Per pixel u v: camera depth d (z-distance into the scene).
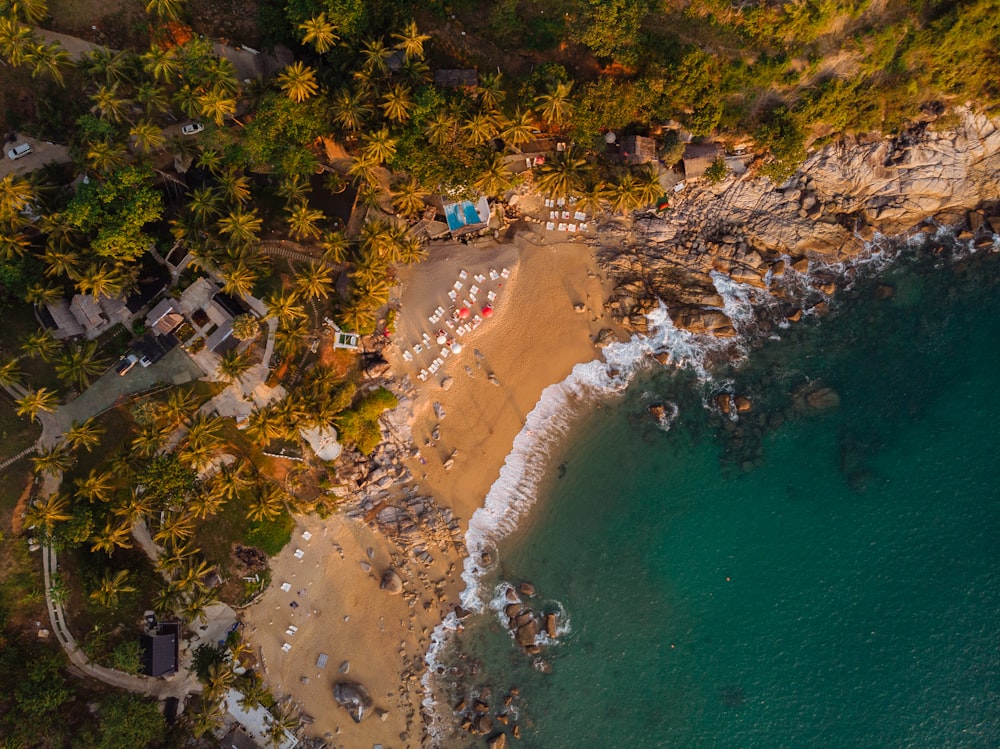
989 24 51.75
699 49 52.06
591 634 58.56
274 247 54.31
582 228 58.84
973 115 56.72
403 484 57.25
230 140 49.62
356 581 56.66
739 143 56.69
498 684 57.53
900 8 52.34
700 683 58.88
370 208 54.75
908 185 58.25
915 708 57.97
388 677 56.66
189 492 50.50
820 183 58.34
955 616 58.72
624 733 58.16
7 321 50.78
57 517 47.78
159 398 52.31
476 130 48.53
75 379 50.22
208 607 54.31
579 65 54.16
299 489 55.06
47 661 49.75
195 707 53.66
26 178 49.56
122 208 47.12
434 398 57.25
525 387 58.47
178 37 51.69
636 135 55.16
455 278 57.22
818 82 54.38
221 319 52.22
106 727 49.12
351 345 53.47
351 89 49.47
